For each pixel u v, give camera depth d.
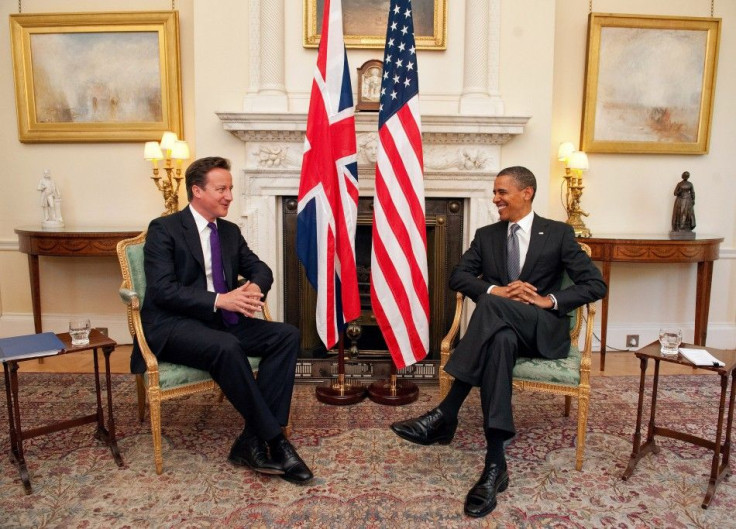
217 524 1.79
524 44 3.31
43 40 3.72
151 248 2.25
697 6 3.78
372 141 3.23
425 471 2.14
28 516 1.82
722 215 3.95
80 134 3.78
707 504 1.90
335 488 2.01
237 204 3.35
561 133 3.86
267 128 3.15
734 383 2.00
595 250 3.44
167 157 3.50
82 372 3.34
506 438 1.99
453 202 3.39
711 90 3.78
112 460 2.22
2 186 3.90
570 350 2.38
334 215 2.69
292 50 3.33
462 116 3.12
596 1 3.77
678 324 4.02
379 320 2.71
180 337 2.14
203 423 2.59
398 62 2.68
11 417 2.04
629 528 1.78
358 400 2.87
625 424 2.61
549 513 1.86
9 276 3.98
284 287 3.43
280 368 2.24
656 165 3.89
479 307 2.17
